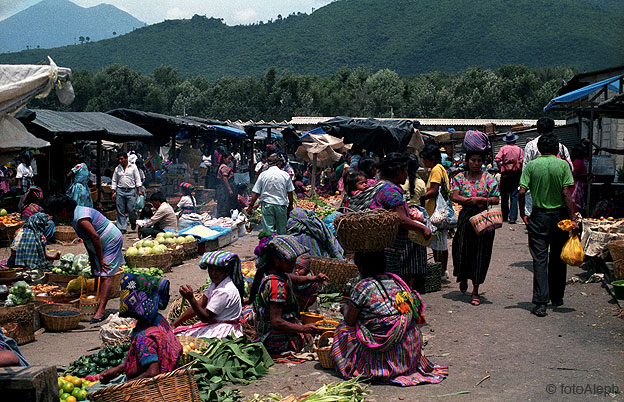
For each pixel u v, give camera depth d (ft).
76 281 27.14
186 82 398.21
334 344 16.71
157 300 14.01
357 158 50.37
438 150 27.07
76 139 58.08
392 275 16.39
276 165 35.99
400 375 15.80
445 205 27.02
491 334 20.06
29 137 16.78
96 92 376.48
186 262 37.29
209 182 82.33
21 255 28.55
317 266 24.40
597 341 18.70
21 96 15.65
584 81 63.41
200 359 16.62
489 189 23.94
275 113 329.11
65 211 24.66
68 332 23.79
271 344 18.37
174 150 75.41
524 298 24.91
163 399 12.89
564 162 22.03
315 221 25.39
